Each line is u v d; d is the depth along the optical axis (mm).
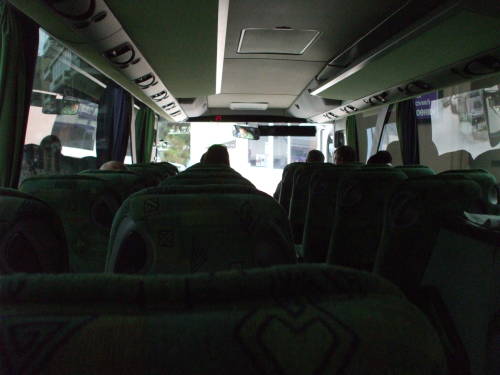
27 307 293
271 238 883
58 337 274
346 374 282
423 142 7559
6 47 2732
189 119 9586
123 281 313
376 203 2236
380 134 6930
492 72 3779
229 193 891
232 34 4250
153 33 3387
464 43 3355
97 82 5574
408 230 1575
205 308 300
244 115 9633
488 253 1191
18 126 2865
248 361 278
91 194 1720
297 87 7012
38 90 3936
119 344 274
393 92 5355
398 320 304
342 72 4848
